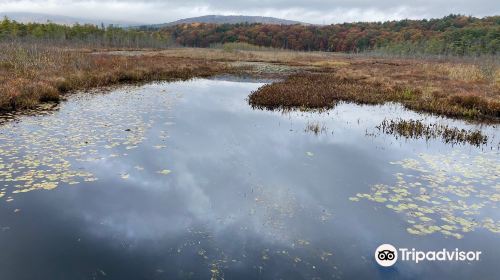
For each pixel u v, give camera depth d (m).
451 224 6.29
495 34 80.88
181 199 7.16
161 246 5.54
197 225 6.20
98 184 7.67
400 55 86.88
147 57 40.47
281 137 11.87
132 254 5.30
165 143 10.70
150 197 7.19
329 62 49.16
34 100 15.27
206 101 18.02
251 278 4.85
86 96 17.89
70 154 9.34
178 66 33.31
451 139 11.90
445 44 87.12
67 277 4.72
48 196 7.00
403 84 23.88
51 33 88.12
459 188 7.84
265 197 7.34
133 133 11.55
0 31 80.00
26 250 5.27
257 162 9.41
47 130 11.45
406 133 12.45
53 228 5.90
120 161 9.05
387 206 6.93
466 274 4.99
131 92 19.86
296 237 5.88
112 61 30.47
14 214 6.27
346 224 6.32
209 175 8.43
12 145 9.80
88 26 110.25
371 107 17.86
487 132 13.07
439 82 24.61
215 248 5.53
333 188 7.84
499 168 9.13
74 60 26.50
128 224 6.14
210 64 39.44
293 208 6.89
